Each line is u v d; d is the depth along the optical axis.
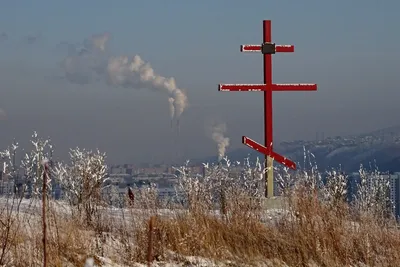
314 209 18.25
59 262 14.21
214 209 19.31
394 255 17.02
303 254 16.92
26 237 15.02
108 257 15.91
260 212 19.11
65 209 18.19
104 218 18.16
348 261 16.91
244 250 17.19
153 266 15.66
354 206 19.48
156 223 16.77
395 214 19.77
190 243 17.00
